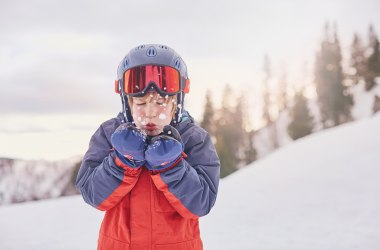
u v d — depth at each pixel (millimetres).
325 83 49344
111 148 1609
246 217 6488
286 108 55500
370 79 49875
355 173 8414
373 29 50781
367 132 11242
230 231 5695
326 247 4738
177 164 1449
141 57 1504
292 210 6727
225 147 42688
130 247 1557
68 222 6789
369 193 7148
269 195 7871
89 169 1573
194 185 1471
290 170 9500
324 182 8195
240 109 51938
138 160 1417
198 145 1585
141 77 1473
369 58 50000
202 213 1535
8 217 7309
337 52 50812
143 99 1471
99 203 1525
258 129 55781
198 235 1669
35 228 6387
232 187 8867
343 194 7312
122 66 1563
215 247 4934
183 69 1595
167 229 1562
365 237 5031
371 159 9086
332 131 12430
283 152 11367
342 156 9727
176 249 1570
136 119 1484
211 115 50031
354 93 50969
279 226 5871
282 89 55469
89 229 6277
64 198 9219
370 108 46719
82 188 1564
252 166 10781
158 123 1474
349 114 47438
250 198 7754
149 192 1562
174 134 1415
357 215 6129
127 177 1466
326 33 52344
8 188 20703
